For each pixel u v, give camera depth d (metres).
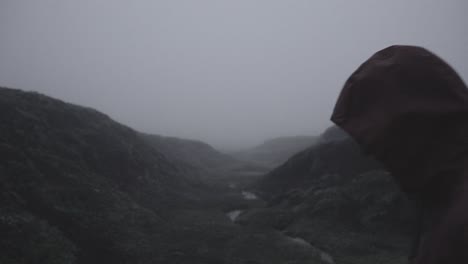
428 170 1.27
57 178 16.72
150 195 22.62
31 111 22.17
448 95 1.31
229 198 26.45
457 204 1.13
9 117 19.42
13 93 23.92
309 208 19.42
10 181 14.17
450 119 1.28
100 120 28.86
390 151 1.33
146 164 26.64
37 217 12.70
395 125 1.30
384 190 18.53
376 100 1.41
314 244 15.27
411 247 1.41
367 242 14.91
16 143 17.47
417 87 1.35
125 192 20.81
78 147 21.62
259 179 32.66
